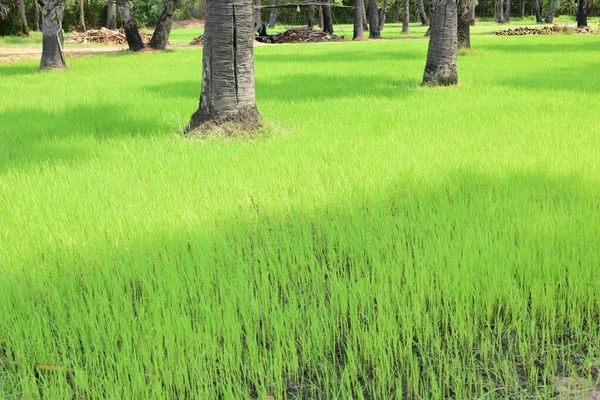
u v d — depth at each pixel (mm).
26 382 3217
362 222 5324
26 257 4797
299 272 4543
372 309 3965
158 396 3102
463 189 6254
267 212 5680
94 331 3672
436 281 4207
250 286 4234
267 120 10008
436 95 13258
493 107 11258
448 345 3615
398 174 6758
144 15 64688
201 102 9852
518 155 7508
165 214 5625
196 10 74812
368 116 10680
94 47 36625
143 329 3678
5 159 8227
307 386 3432
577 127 9172
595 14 94250
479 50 27297
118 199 6191
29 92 15492
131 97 13945
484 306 4043
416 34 54719
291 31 42844
